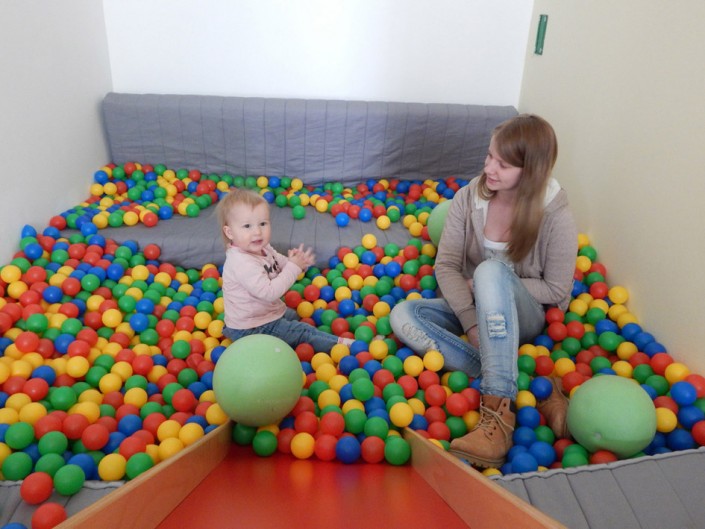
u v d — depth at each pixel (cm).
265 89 334
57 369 195
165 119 315
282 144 323
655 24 212
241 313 211
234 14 314
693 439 170
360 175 333
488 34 326
